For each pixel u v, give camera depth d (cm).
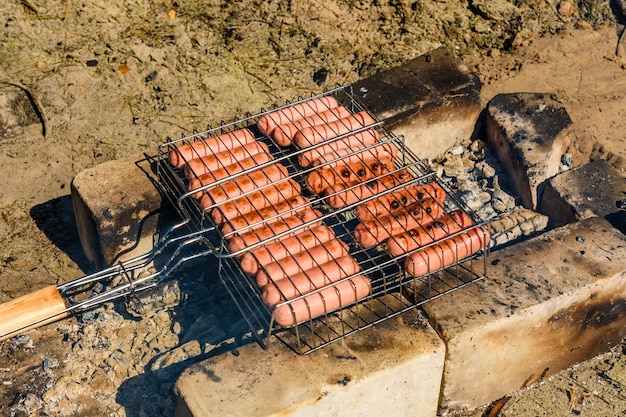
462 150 189
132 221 165
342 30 204
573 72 202
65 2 198
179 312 164
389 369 148
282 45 200
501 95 188
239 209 155
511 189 185
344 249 152
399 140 170
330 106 172
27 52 192
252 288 152
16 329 156
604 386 163
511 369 159
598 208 174
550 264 159
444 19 209
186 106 190
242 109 190
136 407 155
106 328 162
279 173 161
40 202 179
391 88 183
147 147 184
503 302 154
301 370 147
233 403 143
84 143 184
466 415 160
